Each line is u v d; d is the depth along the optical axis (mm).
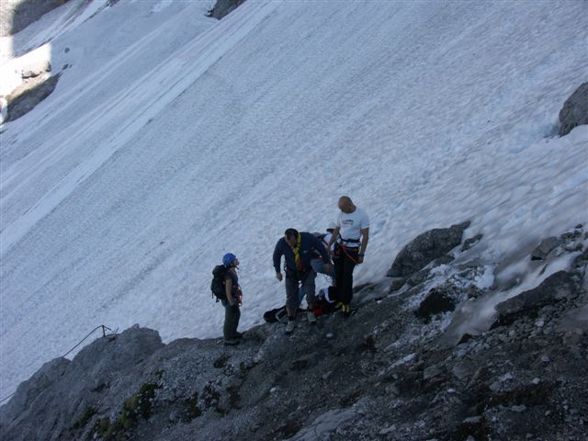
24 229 37875
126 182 35750
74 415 11398
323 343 8180
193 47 61875
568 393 4371
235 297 9734
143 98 53219
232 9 79312
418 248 8930
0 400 19156
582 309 5168
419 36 30797
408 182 14227
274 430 6719
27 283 29984
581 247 5922
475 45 22562
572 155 8617
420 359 6215
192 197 28094
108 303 21391
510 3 24391
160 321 16641
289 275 8695
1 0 131250
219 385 8734
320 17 46344
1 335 25703
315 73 36594
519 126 12078
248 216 20875
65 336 21109
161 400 9336
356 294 9289
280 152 27312
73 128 59500
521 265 6535
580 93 10328
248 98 39094
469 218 9250
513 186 9180
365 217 8336
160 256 22922
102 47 91688
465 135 14648
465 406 4918
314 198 18469
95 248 29359
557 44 16047
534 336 5223
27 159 58531
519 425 4363
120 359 12203
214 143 34281
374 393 6035
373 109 24328
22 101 86250
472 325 6148
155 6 99938
